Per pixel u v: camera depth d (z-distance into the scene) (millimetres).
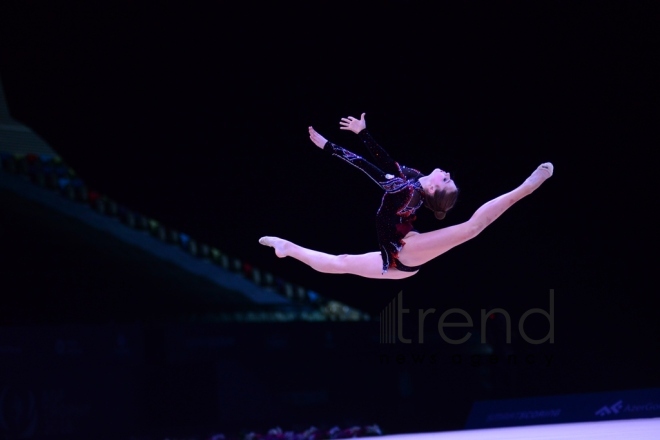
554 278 11867
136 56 11164
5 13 10852
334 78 11539
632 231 11664
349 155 6176
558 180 11773
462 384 11828
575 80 11469
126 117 11250
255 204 11656
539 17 11320
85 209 11234
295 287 11891
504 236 11961
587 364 11727
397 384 11867
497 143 11789
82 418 10273
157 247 11461
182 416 10883
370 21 11469
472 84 11656
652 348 11586
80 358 10422
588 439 7289
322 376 11703
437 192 6043
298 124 11586
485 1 11352
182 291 11461
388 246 6098
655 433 7543
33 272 10805
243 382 11312
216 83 11359
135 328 10859
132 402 10648
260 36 11328
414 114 11688
